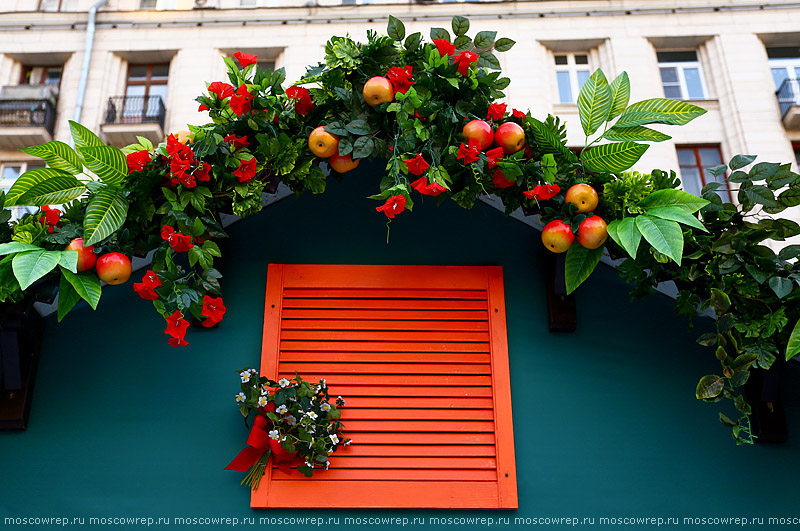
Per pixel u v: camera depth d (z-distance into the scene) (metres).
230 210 3.16
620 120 3.09
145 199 2.95
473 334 3.32
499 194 3.15
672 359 3.30
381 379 3.23
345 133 3.04
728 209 2.98
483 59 3.20
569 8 15.66
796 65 15.55
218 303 2.88
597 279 3.46
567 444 3.14
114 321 3.34
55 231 2.89
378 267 3.42
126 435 3.12
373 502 2.98
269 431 3.08
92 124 14.80
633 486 3.07
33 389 3.19
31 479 3.03
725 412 3.21
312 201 3.58
